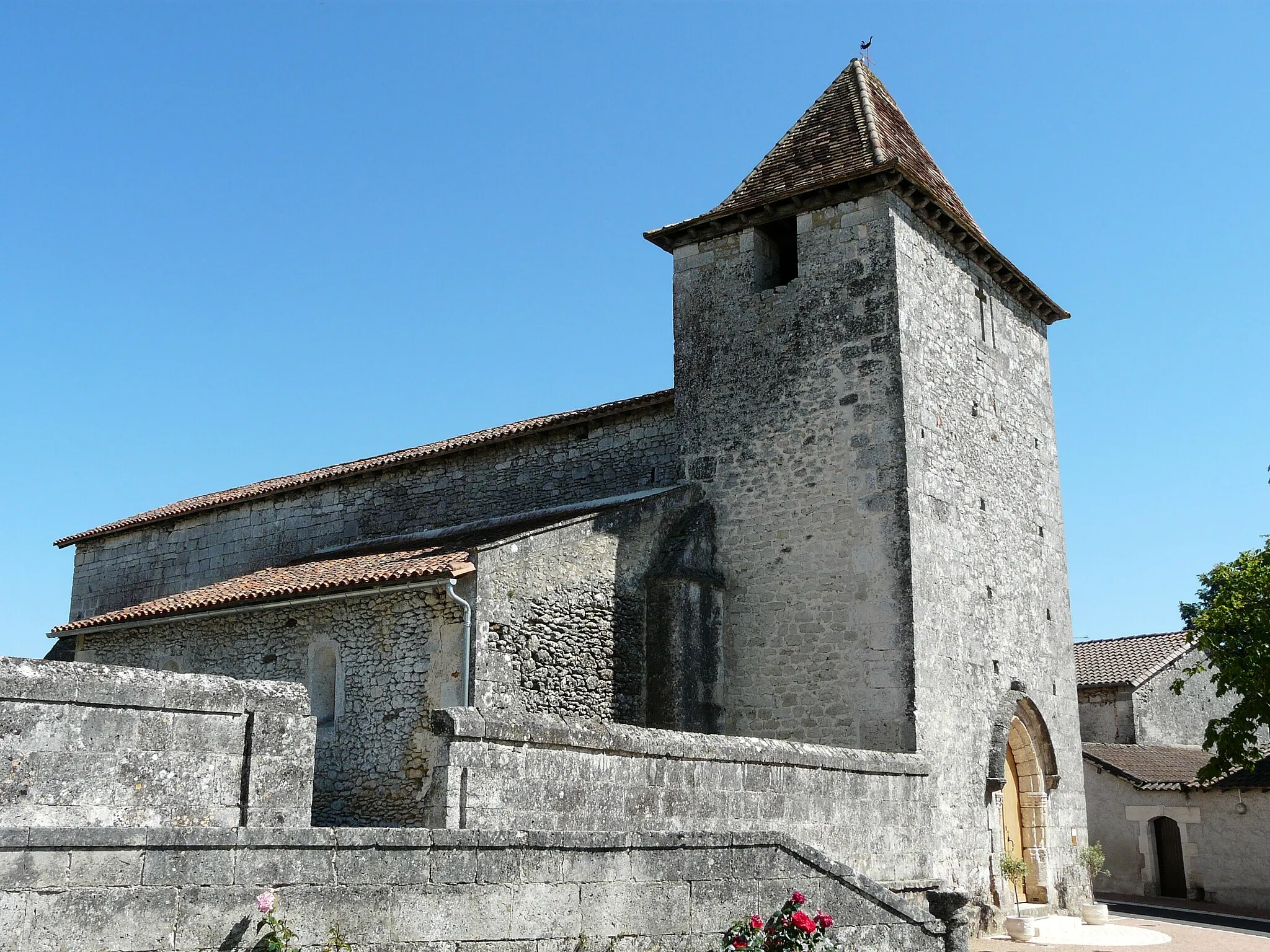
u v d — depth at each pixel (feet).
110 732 23.94
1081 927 54.13
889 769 43.47
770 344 55.21
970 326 58.90
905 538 48.85
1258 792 76.02
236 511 75.41
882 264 52.44
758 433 54.54
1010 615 57.88
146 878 19.58
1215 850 77.30
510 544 44.88
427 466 67.56
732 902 28.60
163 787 24.52
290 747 26.68
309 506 71.97
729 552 53.98
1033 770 58.13
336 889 21.72
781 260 59.82
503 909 24.11
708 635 51.67
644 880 26.91
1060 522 66.33
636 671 49.80
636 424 60.18
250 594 48.93
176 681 25.25
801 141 60.29
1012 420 62.18
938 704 48.78
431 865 23.16
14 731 22.61
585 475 61.26
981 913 49.06
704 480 55.72
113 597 80.79
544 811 30.22
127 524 80.53
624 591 50.16
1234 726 66.90
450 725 28.45
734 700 51.93
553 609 46.32
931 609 49.60
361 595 45.50
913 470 50.08
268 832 21.15
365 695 44.65
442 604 43.57
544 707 44.83
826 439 52.31
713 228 58.13
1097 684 95.91
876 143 56.24
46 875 18.53
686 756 34.65
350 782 43.80
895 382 50.78
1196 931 56.65
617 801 32.32
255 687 26.53
